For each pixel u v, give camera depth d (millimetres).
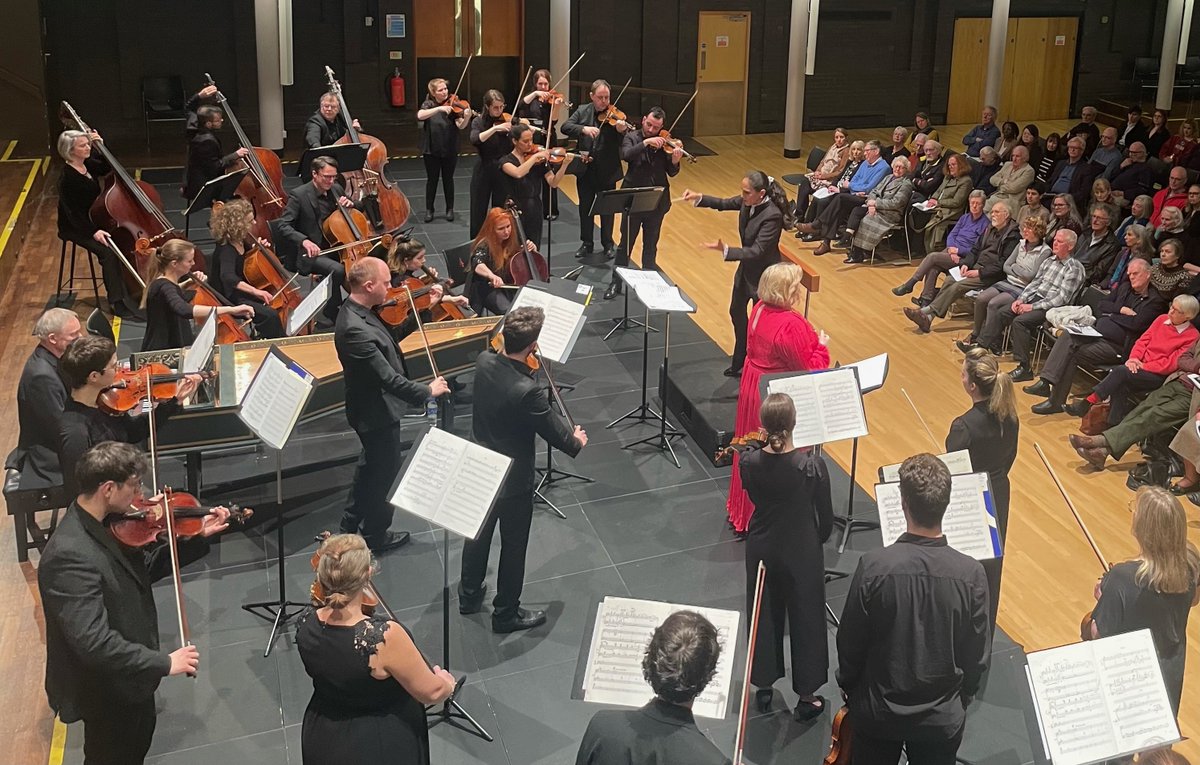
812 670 4785
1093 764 3473
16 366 8070
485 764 4594
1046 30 18484
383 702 3568
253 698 4949
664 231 11914
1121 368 7391
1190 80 18984
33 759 4578
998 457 4918
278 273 7648
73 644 3684
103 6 14758
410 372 6520
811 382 5285
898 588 3701
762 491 4672
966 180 10812
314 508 6398
